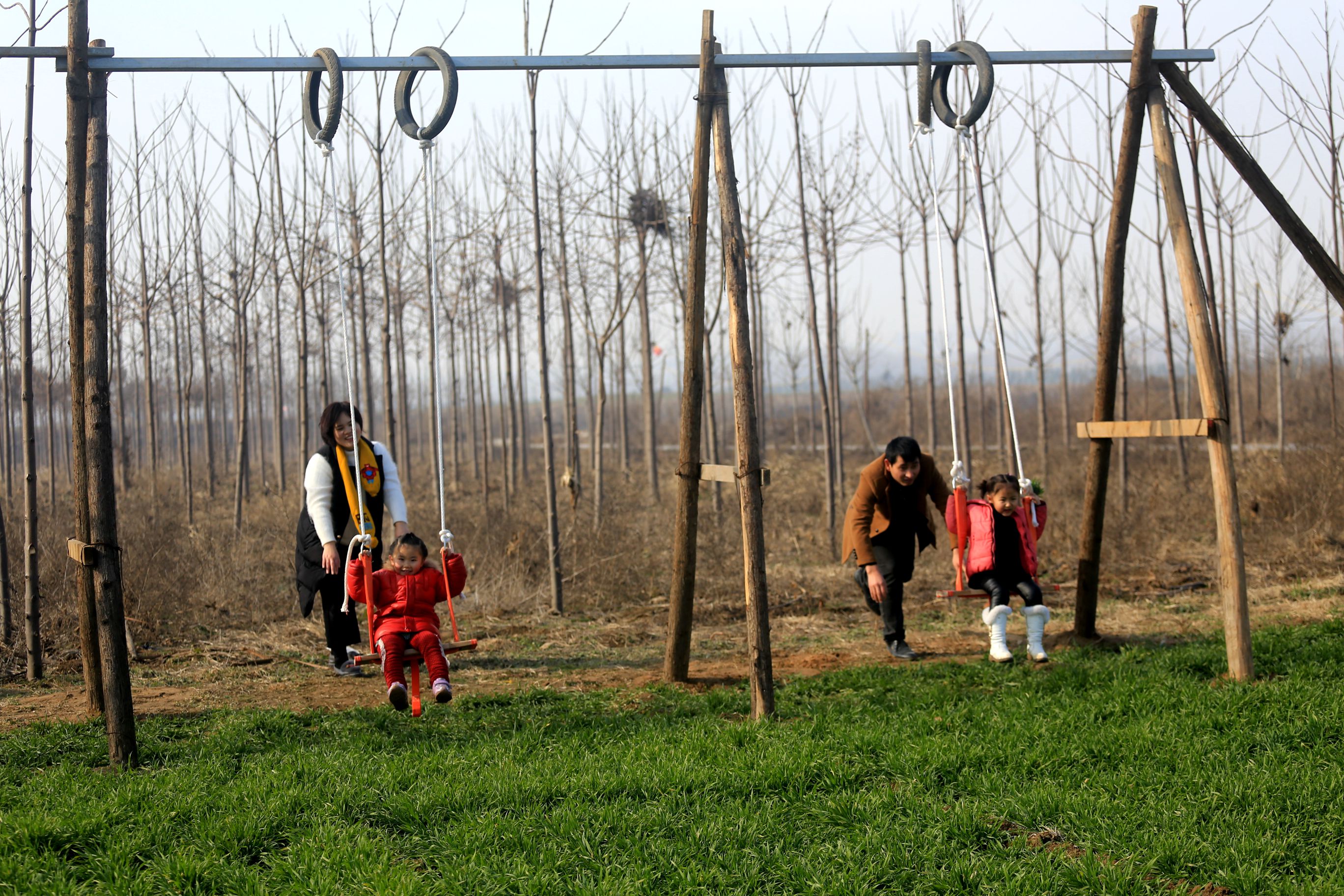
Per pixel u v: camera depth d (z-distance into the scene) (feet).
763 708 18.49
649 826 12.91
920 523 23.88
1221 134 20.90
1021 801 13.33
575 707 19.99
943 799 13.82
